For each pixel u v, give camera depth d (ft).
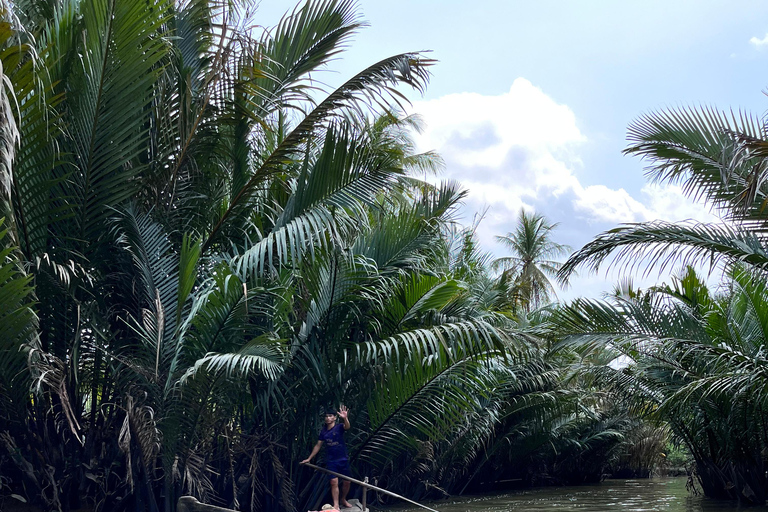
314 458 35.96
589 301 41.01
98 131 29.25
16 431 29.12
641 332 40.70
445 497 53.93
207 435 31.22
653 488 67.92
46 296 29.40
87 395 32.01
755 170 30.45
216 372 27.96
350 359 35.12
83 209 30.30
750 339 40.60
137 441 29.89
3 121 19.58
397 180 35.65
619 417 75.61
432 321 37.91
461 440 50.78
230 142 36.73
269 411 33.37
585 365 55.67
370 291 35.81
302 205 32.99
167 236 33.27
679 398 43.78
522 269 127.03
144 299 32.30
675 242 35.40
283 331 33.91
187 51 37.09
